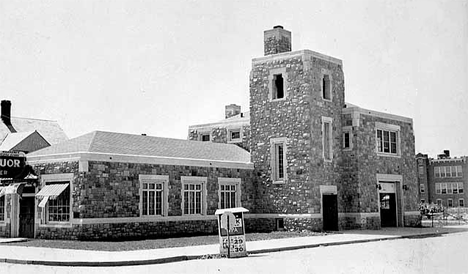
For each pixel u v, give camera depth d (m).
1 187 29.44
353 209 34.97
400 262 17.41
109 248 22.56
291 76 34.44
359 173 35.06
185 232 30.88
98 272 16.31
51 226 27.64
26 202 29.19
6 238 28.55
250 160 36.28
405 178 39.28
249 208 35.03
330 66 35.62
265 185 35.16
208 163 32.66
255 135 35.91
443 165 75.94
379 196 36.59
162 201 30.06
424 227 38.47
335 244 25.27
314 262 18.11
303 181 33.38
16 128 46.22
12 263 19.14
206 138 43.75
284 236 29.20
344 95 36.62
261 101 35.75
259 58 36.06
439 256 17.05
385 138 38.25
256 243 24.77
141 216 28.67
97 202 26.88
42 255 20.20
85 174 26.56
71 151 28.58
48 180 28.09
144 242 25.64
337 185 35.03
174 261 18.98
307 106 33.50
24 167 29.12
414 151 40.66
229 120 42.38
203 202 32.16
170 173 30.44
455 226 40.12
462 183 74.31
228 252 20.03
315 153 33.66
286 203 34.06
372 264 17.22
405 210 38.91
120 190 27.88
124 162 28.19
